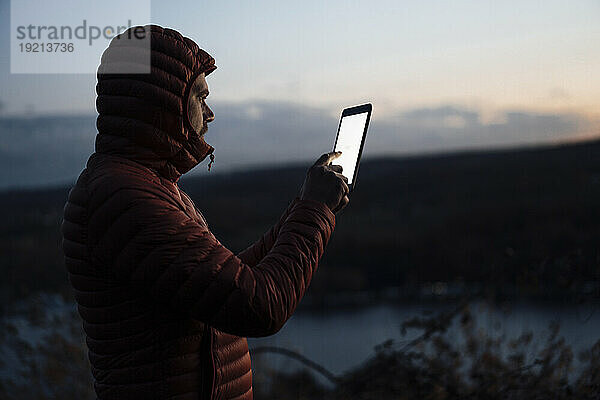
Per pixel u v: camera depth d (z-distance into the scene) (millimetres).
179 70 1680
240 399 1783
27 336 4629
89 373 4543
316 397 4855
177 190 1790
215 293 1499
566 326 4199
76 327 4715
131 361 1610
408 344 4070
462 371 4023
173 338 1616
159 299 1535
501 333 4109
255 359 5285
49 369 4352
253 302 1505
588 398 3391
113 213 1535
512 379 3611
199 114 1766
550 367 3572
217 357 1689
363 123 2029
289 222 1689
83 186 1616
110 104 1655
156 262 1504
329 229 1697
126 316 1598
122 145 1647
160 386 1613
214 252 1550
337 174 1776
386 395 3910
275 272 1576
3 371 4512
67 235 1648
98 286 1603
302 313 13336
